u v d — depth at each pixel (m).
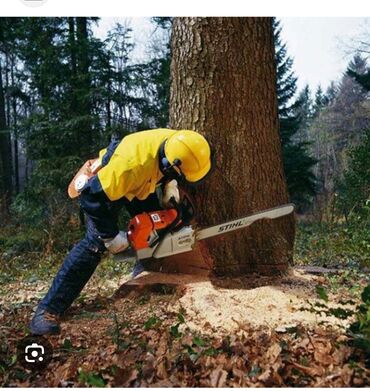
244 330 2.81
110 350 2.70
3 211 11.83
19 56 14.39
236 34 3.55
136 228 3.13
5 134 16.69
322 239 6.26
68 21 11.20
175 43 3.71
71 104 10.43
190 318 3.04
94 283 4.15
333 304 3.14
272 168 3.72
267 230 3.67
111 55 10.38
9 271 5.52
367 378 2.19
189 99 3.61
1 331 3.09
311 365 2.35
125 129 10.36
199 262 3.62
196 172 3.13
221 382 2.24
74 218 9.62
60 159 10.16
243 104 3.58
